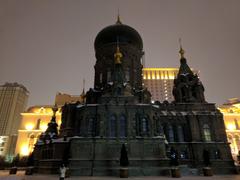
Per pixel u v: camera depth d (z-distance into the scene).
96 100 53.28
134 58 58.56
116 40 58.00
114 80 48.72
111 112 42.50
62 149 43.41
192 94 58.44
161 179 30.20
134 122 41.62
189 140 50.03
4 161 87.94
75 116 50.50
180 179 30.42
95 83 57.75
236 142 88.12
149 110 43.31
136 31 61.41
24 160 77.38
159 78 159.12
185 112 53.66
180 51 66.75
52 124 55.66
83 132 41.00
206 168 37.72
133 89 53.25
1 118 152.12
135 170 35.62
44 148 47.94
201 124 50.72
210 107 55.09
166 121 52.09
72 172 36.09
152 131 41.53
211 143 48.69
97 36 61.47
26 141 85.06
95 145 39.12
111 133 40.84
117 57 52.09
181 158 48.16
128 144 39.38
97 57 60.09
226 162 46.78
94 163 37.53
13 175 40.91
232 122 92.56
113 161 37.81
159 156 39.03
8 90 164.25
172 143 49.16
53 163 42.34
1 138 129.25
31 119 90.19
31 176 37.12
